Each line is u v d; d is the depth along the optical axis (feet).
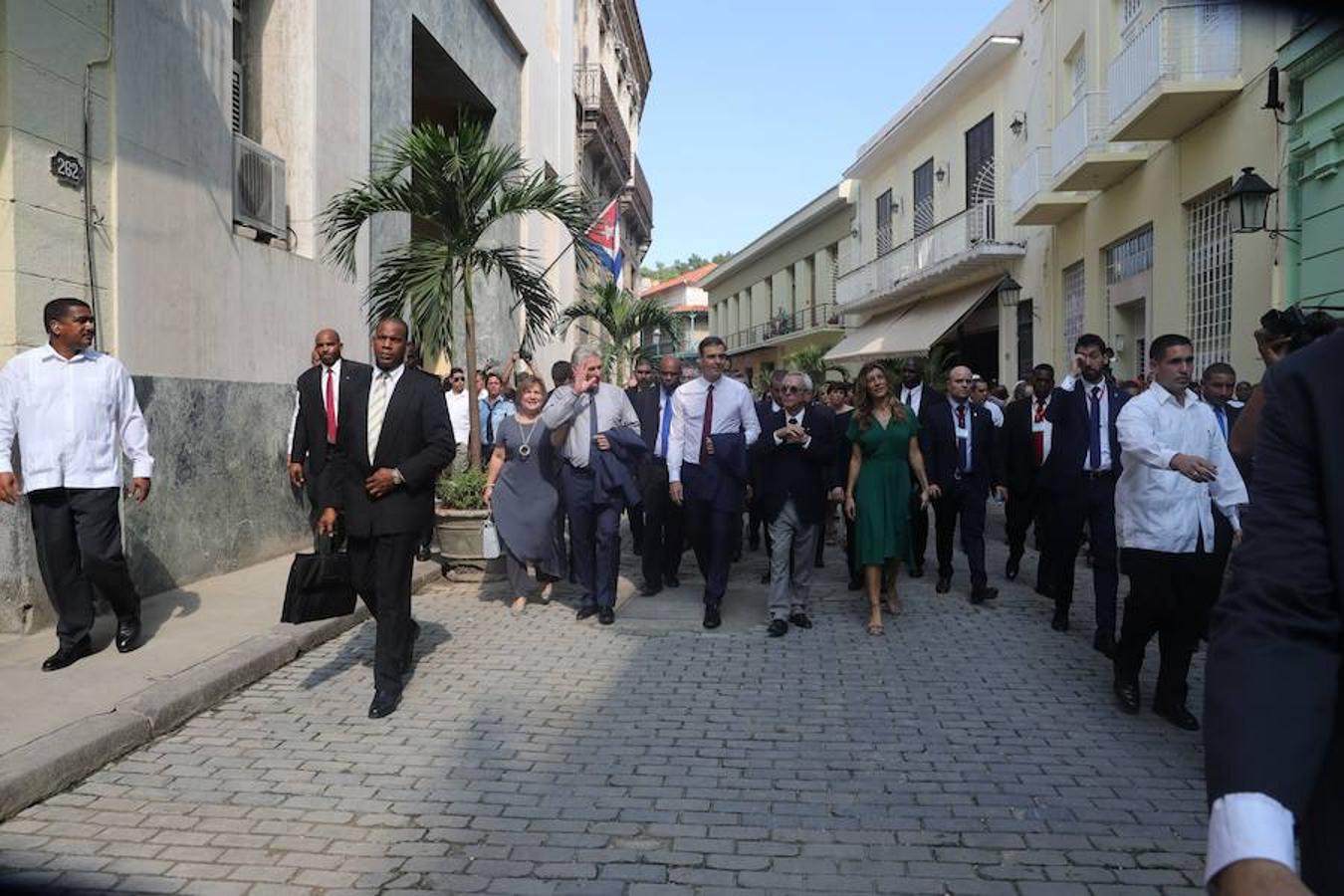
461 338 53.57
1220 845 4.24
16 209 20.51
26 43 20.75
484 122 58.23
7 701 16.43
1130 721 17.38
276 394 31.73
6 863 11.74
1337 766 4.78
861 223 100.22
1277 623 4.61
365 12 38.96
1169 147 44.24
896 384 48.47
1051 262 60.39
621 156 107.45
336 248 34.58
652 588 28.71
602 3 102.12
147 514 25.16
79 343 18.70
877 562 23.71
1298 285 34.30
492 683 19.47
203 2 27.53
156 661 18.97
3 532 20.62
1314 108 32.71
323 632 22.49
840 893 11.15
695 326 196.85
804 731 16.72
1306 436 4.79
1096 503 22.21
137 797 13.74
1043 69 59.52
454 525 29.89
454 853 12.06
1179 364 17.15
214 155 28.09
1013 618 25.67
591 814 13.23
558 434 24.88
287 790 13.99
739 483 24.58
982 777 14.70
